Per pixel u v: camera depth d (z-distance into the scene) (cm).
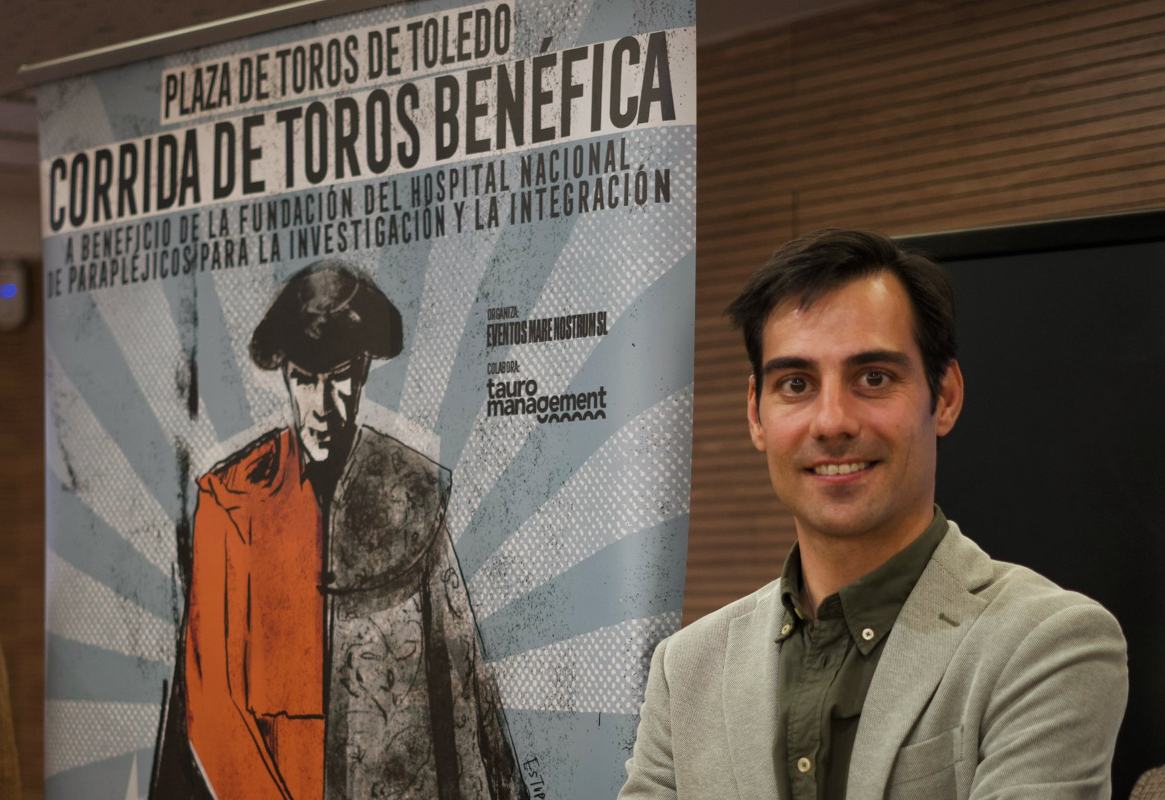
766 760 170
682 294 277
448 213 309
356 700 313
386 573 311
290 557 325
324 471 322
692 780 179
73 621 361
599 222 286
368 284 320
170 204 354
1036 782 151
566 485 287
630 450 279
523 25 300
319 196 329
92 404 363
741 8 452
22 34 454
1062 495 273
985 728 159
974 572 169
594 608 281
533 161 296
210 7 421
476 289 303
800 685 172
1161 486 263
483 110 305
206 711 335
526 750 288
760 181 469
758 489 470
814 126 457
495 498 296
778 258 171
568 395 288
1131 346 267
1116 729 158
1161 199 387
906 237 290
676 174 279
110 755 351
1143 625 264
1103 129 397
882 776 160
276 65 338
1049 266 275
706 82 484
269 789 324
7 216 677
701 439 485
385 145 320
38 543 711
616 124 285
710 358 482
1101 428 270
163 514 348
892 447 165
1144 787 191
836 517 165
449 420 305
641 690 274
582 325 287
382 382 315
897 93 438
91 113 370
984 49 420
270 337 334
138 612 349
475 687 296
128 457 355
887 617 168
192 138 351
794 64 462
